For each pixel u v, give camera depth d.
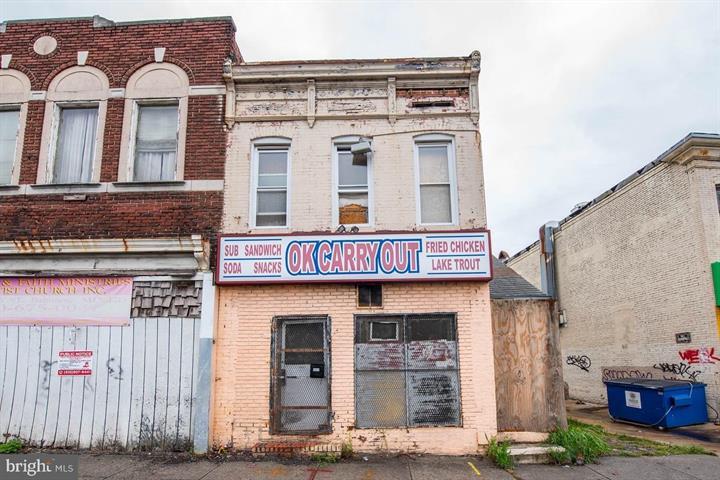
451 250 9.22
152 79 10.27
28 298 9.48
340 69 10.16
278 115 10.09
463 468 7.93
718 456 8.70
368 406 8.95
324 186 9.81
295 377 9.15
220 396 9.03
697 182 12.65
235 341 9.21
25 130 10.07
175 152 10.15
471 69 10.12
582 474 7.63
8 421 9.11
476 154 9.89
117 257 9.49
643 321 14.73
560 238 20.39
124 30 10.49
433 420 8.91
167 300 9.38
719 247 12.27
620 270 16.00
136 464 8.11
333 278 9.13
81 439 8.99
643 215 14.81
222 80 10.22
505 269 11.70
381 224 9.62
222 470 7.81
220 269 9.22
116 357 9.25
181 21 10.48
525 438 9.01
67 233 9.59
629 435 10.81
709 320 12.12
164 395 9.07
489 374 8.99
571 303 19.30
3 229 9.64
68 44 10.45
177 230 9.59
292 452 8.68
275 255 9.23
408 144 9.97
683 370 12.99
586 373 17.95
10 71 10.36
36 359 9.30
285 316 9.27
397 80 10.20
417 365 9.09
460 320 9.17
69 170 10.09
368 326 9.27
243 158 9.94
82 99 10.19
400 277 9.12
